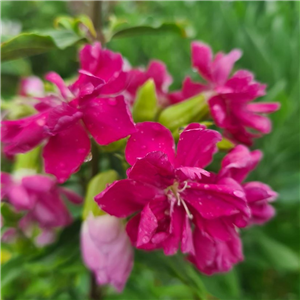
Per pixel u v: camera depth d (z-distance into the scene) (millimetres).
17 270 174
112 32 168
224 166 123
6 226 167
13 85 356
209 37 367
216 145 123
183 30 169
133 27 164
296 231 348
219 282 307
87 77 118
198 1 391
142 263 161
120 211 114
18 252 173
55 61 426
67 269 159
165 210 117
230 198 113
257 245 343
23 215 168
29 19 509
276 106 146
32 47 143
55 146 119
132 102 152
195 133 113
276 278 365
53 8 500
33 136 118
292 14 376
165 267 160
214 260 125
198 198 117
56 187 152
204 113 143
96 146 148
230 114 142
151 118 141
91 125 120
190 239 115
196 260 125
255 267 354
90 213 136
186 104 143
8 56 145
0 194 146
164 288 228
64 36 156
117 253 133
